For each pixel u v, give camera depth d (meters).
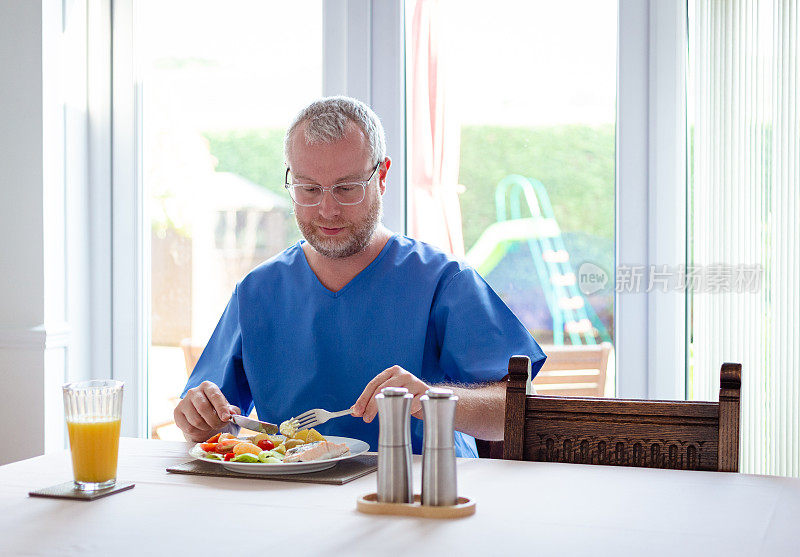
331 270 1.67
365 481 1.12
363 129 1.58
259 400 1.67
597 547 0.83
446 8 2.34
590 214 2.27
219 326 1.77
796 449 2.09
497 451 1.65
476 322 1.61
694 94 2.16
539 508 0.98
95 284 2.60
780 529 0.89
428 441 0.96
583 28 2.26
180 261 2.57
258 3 2.49
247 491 1.06
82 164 2.57
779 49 2.09
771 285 2.11
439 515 0.94
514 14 2.30
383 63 2.36
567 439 1.33
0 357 2.43
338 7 2.39
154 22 2.56
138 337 2.59
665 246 2.19
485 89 2.33
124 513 0.96
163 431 2.60
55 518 0.94
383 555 0.81
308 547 0.83
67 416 1.07
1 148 2.44
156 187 2.58
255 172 2.51
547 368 2.30
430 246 1.72
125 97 2.57
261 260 2.51
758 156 2.11
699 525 0.91
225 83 2.52
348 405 1.62
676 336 2.19
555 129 2.29
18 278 2.44
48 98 2.43
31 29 2.41
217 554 0.81
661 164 2.18
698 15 2.14
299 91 2.46
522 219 2.32
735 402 1.25
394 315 1.63
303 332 1.65
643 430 1.30
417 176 2.37
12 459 2.43
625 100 2.21
